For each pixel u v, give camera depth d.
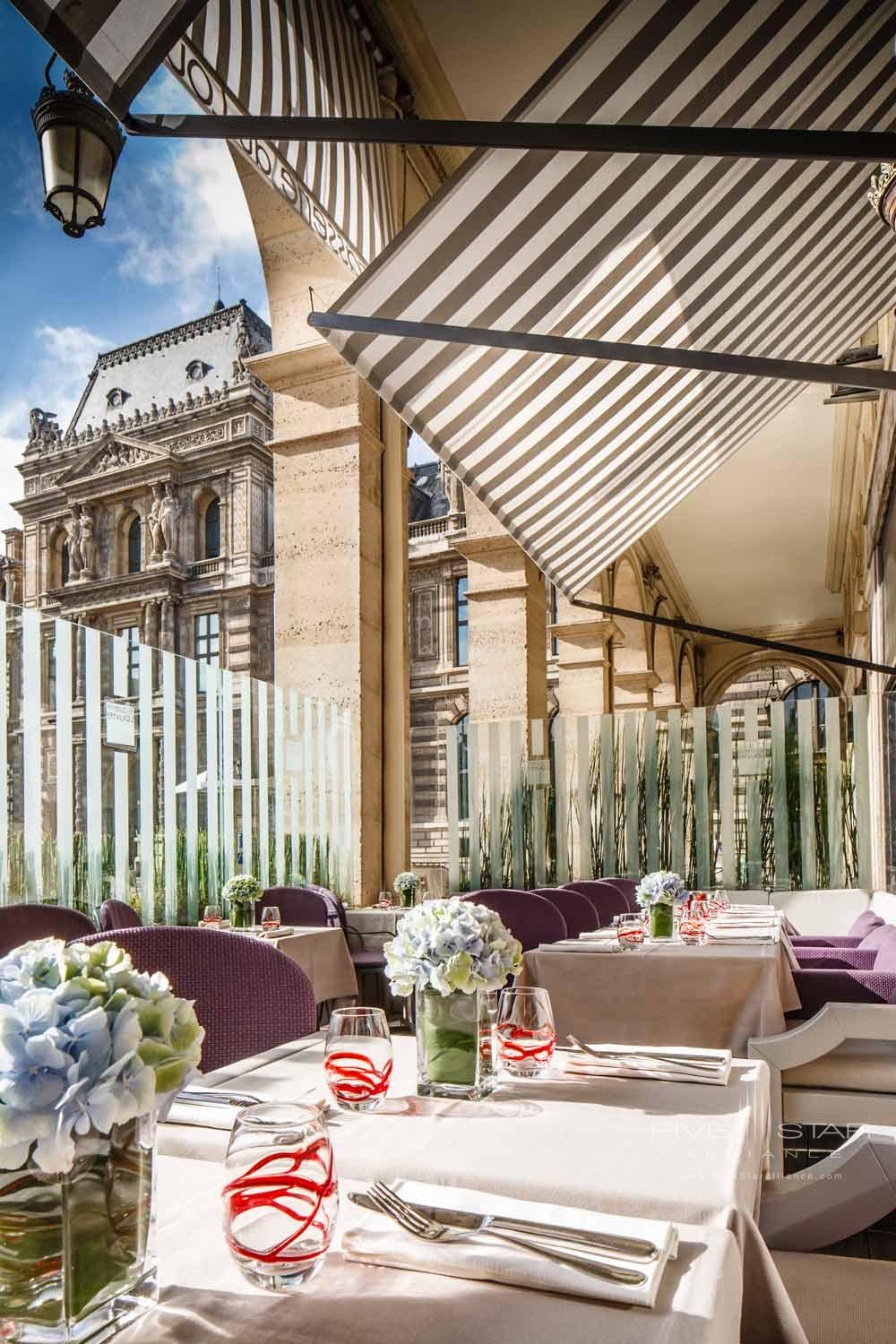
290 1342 0.66
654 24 2.51
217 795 5.47
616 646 13.52
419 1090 1.32
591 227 2.89
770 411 5.03
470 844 8.40
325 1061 1.25
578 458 3.95
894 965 3.45
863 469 9.98
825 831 7.61
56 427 37.16
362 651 6.05
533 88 2.63
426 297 2.83
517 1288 0.74
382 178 4.55
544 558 4.50
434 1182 0.98
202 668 5.45
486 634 8.79
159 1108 0.75
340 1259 0.80
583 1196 0.93
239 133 1.51
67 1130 0.64
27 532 35.62
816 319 4.30
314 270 6.17
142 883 5.00
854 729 7.54
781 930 4.48
